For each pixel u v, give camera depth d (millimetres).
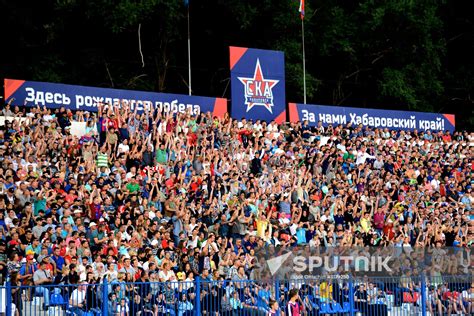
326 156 52000
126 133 46938
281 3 71562
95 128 46906
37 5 68562
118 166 43656
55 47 69438
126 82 71312
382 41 75875
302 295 32875
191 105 53250
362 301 33969
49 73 67625
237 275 38344
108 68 71500
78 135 47250
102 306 29422
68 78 69625
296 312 32250
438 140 62688
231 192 45875
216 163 48250
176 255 39719
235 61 54406
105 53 71250
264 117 55062
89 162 44062
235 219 43156
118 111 47281
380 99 78312
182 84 76125
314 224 45594
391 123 61781
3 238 36531
